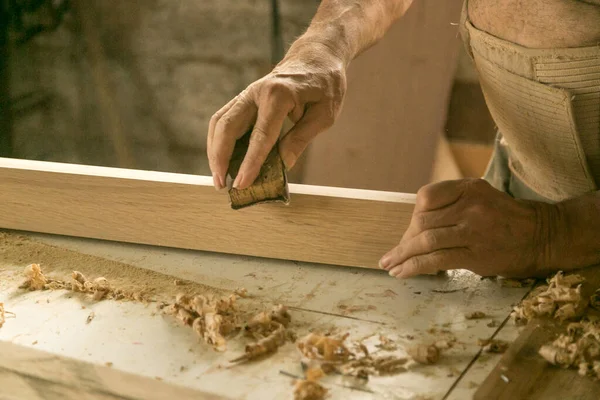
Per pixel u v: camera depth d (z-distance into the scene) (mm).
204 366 783
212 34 2314
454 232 908
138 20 2344
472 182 931
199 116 2430
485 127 2285
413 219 937
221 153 980
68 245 1130
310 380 726
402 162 2115
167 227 1087
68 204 1122
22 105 2416
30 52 2408
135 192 1078
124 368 782
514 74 1077
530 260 928
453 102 2271
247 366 782
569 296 850
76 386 826
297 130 1017
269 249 1052
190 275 1018
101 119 2479
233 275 1016
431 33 1960
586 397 709
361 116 2094
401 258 935
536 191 1321
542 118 1090
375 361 778
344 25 1164
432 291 945
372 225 988
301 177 2201
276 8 2225
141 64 2400
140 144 2508
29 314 912
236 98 1010
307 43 1112
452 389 730
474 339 826
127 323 883
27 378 855
